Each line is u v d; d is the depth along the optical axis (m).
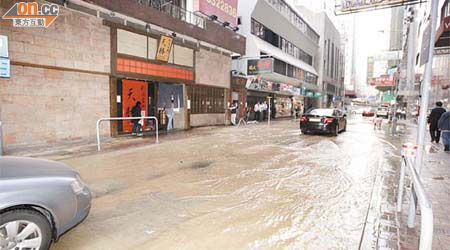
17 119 8.02
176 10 14.34
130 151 8.25
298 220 3.61
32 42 8.16
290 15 32.28
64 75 9.09
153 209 3.91
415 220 3.61
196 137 11.62
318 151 8.70
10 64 7.74
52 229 2.67
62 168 3.13
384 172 6.21
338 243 3.04
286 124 19.95
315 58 42.44
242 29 22.69
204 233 3.23
